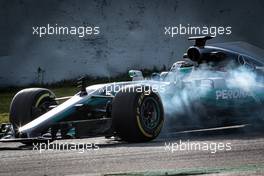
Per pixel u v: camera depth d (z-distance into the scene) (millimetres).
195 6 80312
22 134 24094
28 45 76438
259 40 80562
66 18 77625
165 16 80062
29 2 76688
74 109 25344
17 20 76312
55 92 68688
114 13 78938
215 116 29344
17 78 75750
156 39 79938
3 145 27953
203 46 29734
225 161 17141
